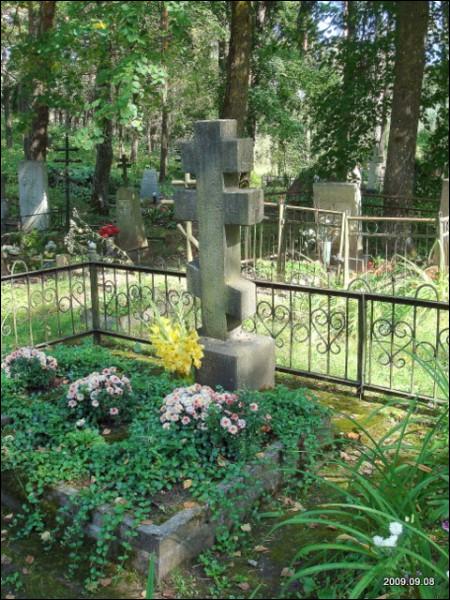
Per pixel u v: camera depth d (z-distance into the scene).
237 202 4.63
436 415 4.82
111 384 4.38
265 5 16.06
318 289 5.25
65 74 13.37
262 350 5.00
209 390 4.09
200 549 3.30
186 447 3.72
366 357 5.79
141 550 3.14
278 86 19.16
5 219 14.43
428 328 6.83
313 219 12.33
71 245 10.31
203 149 4.69
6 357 5.05
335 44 15.66
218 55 18.38
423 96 15.20
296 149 20.03
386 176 13.40
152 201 17.41
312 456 4.04
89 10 11.91
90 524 3.38
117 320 6.63
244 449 3.73
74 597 3.04
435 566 2.60
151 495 3.42
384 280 8.48
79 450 3.84
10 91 17.03
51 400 4.61
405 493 3.11
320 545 2.81
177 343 4.89
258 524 3.57
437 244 9.23
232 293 4.86
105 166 18.05
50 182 20.50
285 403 4.44
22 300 8.36
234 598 2.99
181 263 11.03
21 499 3.66
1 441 4.02
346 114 15.37
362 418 4.83
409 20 12.62
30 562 3.29
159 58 11.21
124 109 10.46
